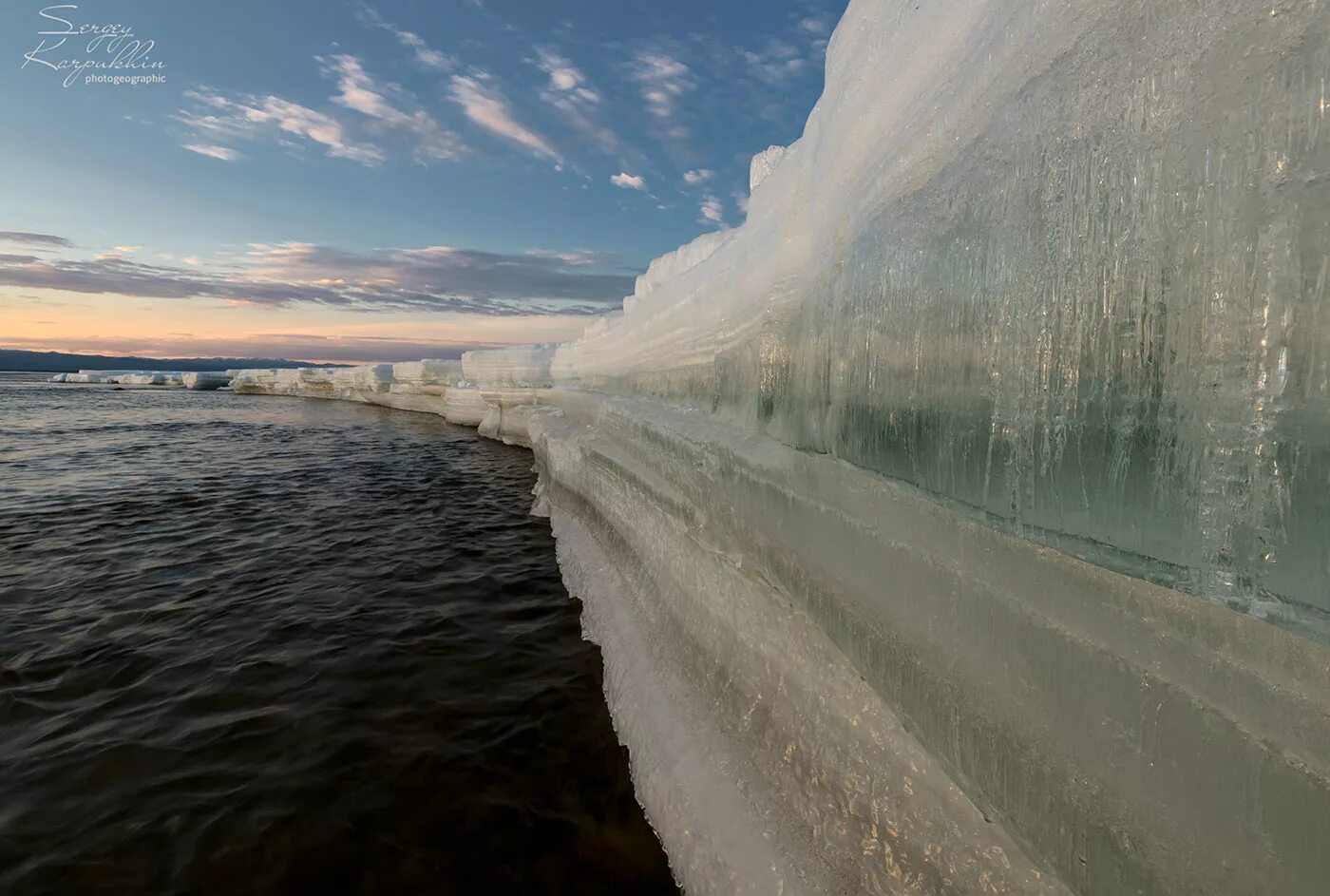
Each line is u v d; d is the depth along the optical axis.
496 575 6.86
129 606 5.88
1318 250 0.77
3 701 4.11
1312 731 0.85
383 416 33.06
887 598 1.89
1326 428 0.76
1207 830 0.98
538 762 3.45
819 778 2.23
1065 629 1.23
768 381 3.04
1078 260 1.12
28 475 13.36
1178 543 0.96
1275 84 0.80
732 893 2.16
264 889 2.64
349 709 4.01
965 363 1.46
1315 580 0.79
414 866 2.75
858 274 2.01
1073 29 1.11
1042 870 1.36
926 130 1.59
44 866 2.75
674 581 4.12
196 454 17.25
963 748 1.54
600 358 9.17
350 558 7.54
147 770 3.41
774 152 4.39
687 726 3.07
